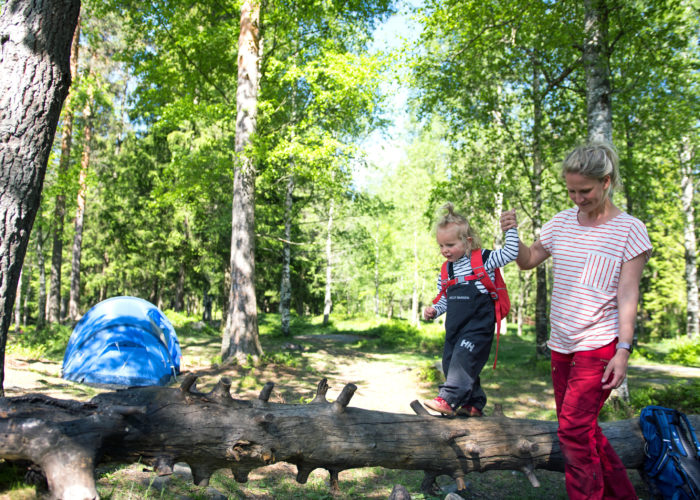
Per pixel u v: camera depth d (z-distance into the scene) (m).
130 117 24.30
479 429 3.14
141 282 33.25
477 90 12.92
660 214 20.09
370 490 4.36
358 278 43.34
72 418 2.30
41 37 3.33
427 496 3.98
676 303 26.05
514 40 11.09
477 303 3.05
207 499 3.30
